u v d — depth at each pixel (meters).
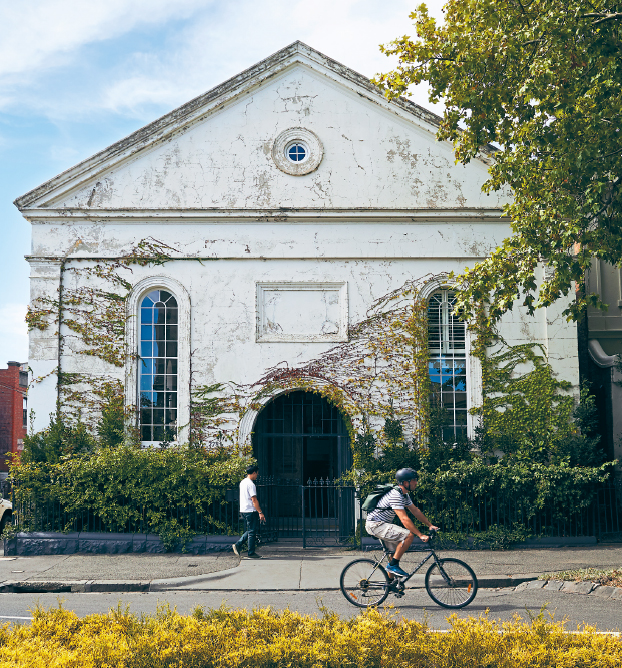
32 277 14.70
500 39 10.42
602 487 13.77
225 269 14.83
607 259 10.74
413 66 11.33
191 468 13.32
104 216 14.77
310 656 4.98
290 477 15.50
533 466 13.30
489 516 13.38
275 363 14.58
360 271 14.83
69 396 14.45
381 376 14.52
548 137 10.38
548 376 14.54
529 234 10.89
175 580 10.50
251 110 15.12
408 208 14.75
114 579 10.62
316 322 14.76
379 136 15.09
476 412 14.41
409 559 12.01
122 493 13.23
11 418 37.66
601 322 18.23
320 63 15.12
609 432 17.17
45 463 13.45
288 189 14.95
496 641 5.20
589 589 9.38
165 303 14.95
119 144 14.84
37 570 11.36
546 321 14.66
